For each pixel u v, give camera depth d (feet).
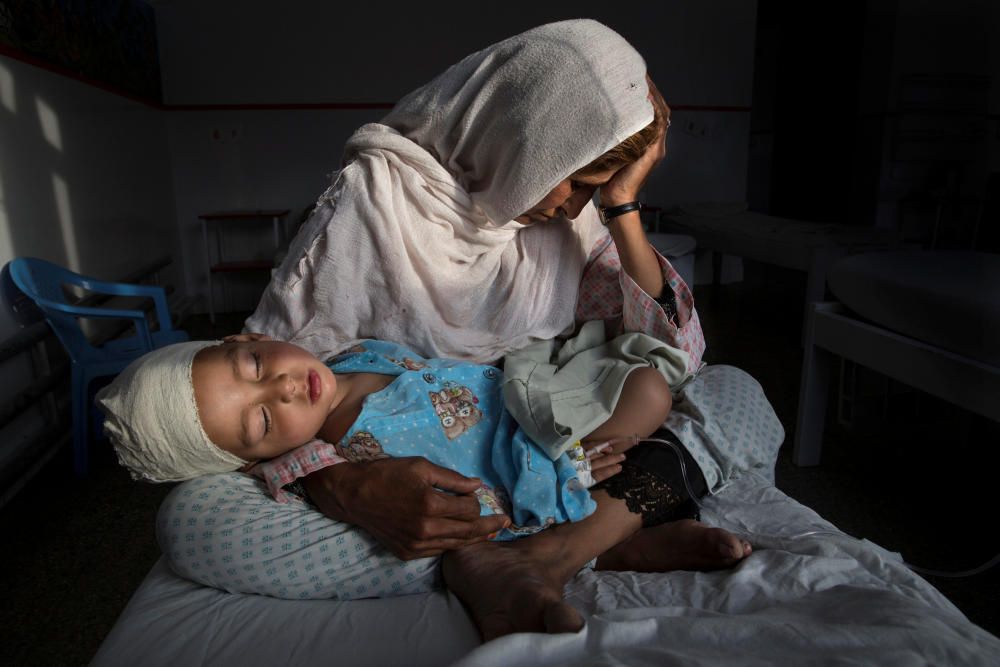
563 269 4.34
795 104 22.43
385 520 2.97
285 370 3.28
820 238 12.77
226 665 2.69
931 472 7.66
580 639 2.36
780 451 8.36
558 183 3.47
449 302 4.06
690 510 3.73
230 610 3.02
